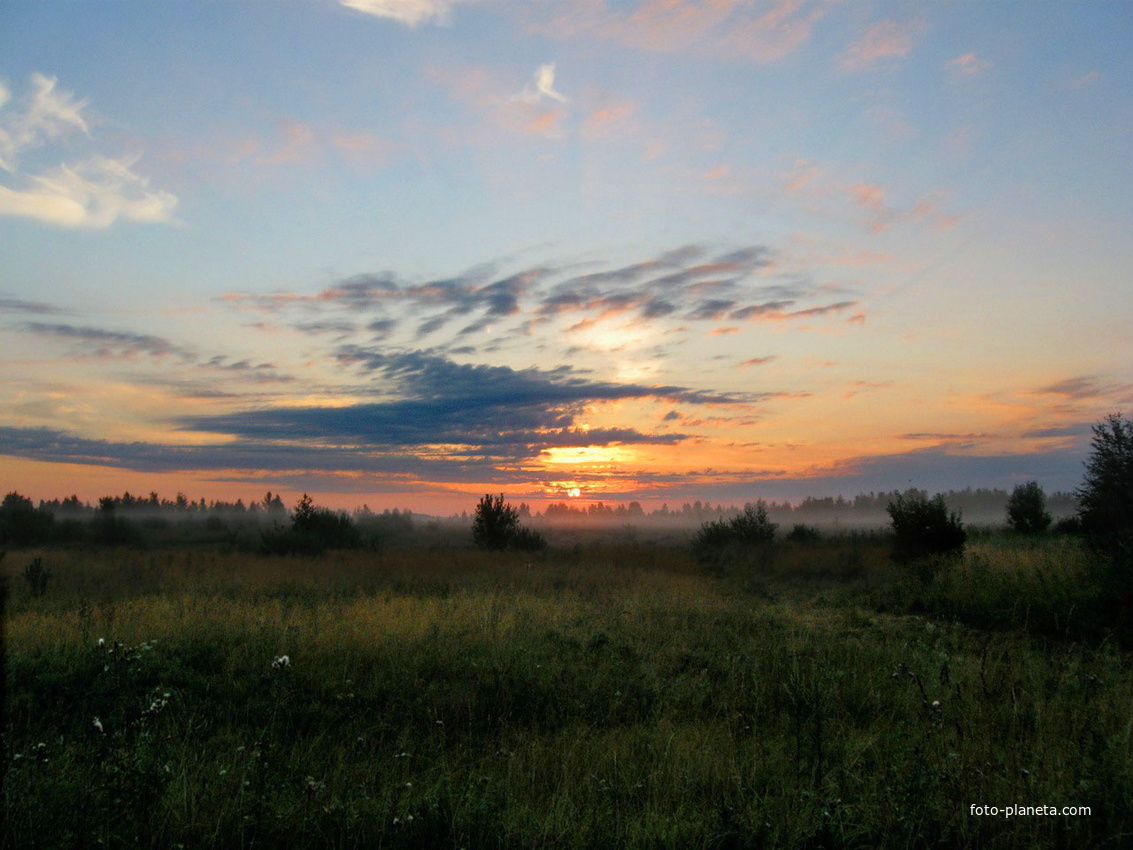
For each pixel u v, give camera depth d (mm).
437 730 5918
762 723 6113
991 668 6688
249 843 3877
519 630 9602
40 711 5934
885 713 6098
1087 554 12125
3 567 18234
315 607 11891
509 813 4133
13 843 3559
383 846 3898
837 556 21703
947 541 17391
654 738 5449
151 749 4750
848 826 3945
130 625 9031
